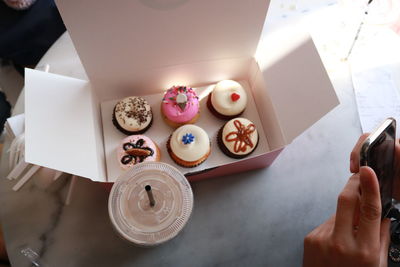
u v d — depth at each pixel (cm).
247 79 59
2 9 73
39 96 44
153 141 55
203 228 49
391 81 58
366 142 36
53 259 47
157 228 37
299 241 48
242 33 49
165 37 47
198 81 58
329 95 44
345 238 35
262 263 47
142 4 41
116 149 54
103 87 53
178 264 47
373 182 31
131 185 39
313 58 46
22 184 51
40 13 73
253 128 54
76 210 50
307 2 64
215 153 55
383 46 60
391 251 44
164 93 58
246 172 53
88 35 43
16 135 53
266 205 51
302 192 51
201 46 50
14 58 77
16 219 49
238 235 49
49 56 59
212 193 51
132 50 47
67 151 43
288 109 48
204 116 58
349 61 59
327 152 54
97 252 48
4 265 57
